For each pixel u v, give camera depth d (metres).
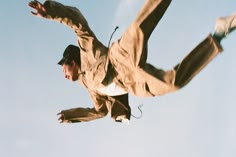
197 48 3.49
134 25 3.58
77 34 4.10
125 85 3.88
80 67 4.24
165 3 3.53
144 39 3.59
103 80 3.97
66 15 4.00
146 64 3.71
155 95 3.71
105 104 4.41
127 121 4.29
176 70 3.52
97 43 4.08
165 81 3.55
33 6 3.91
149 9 3.54
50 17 3.97
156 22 3.58
